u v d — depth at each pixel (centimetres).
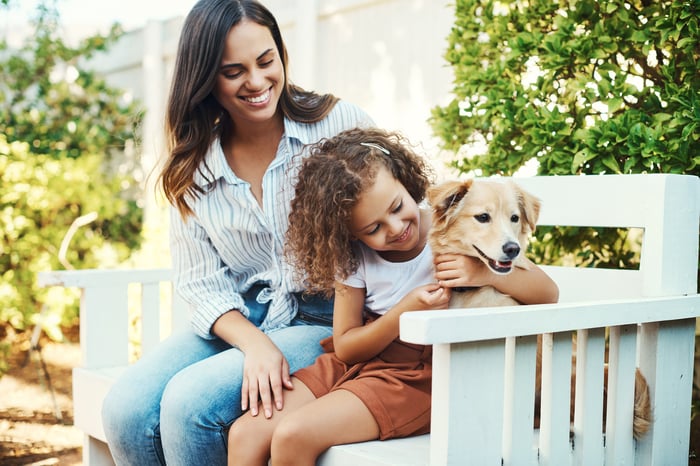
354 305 194
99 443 256
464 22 291
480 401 150
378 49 411
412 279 192
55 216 563
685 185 201
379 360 188
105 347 265
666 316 182
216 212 223
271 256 224
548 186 227
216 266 230
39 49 604
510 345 160
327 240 187
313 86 449
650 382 189
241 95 207
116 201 591
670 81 237
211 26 203
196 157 221
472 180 183
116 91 627
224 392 185
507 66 271
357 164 184
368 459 159
